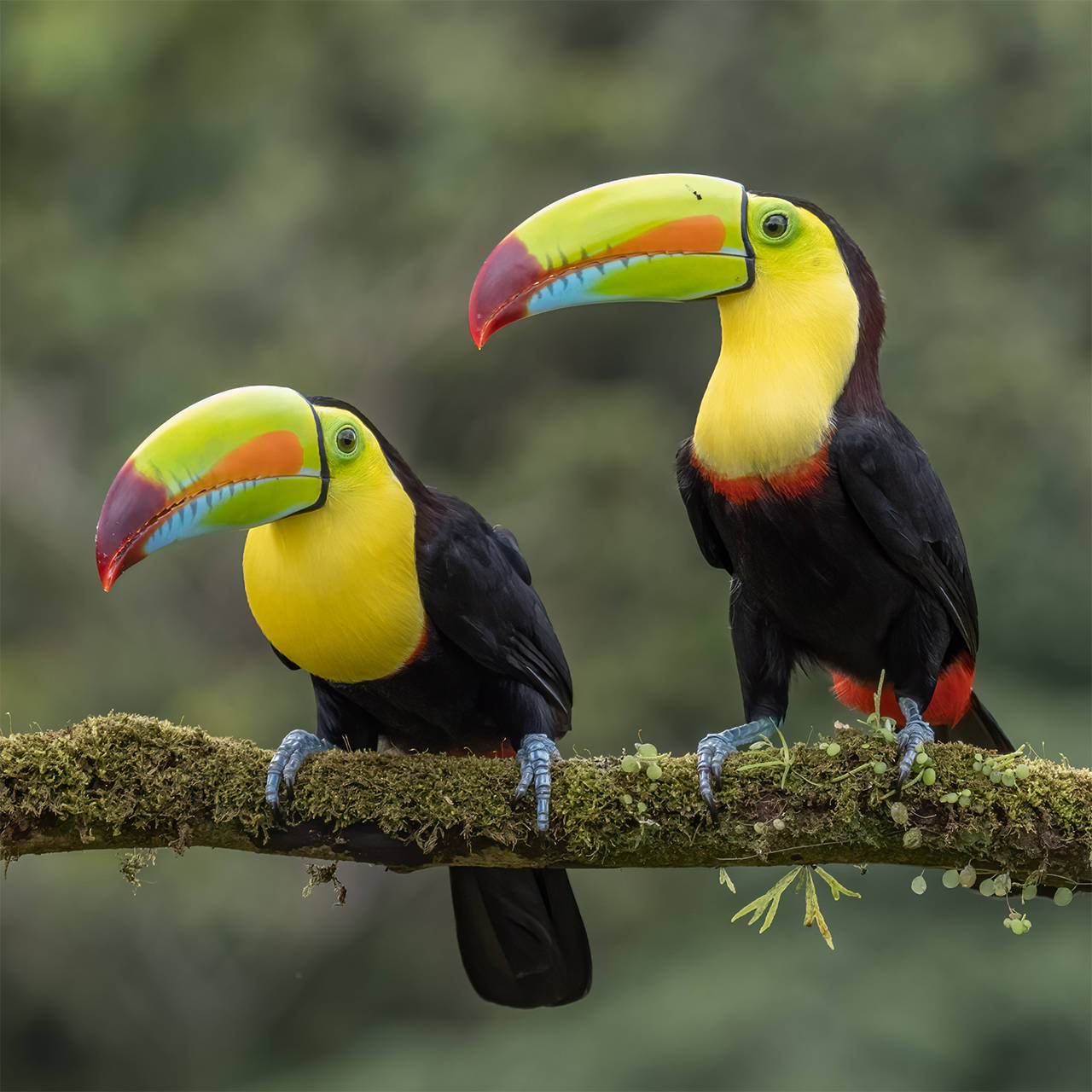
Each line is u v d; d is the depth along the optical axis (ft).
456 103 68.13
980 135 68.74
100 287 65.00
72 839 18.97
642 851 19.56
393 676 21.09
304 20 68.03
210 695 59.72
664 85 69.56
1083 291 67.67
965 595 21.44
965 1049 52.29
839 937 55.36
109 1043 58.08
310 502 20.06
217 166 68.33
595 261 20.26
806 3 70.44
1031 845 18.92
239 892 57.36
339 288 67.62
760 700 22.18
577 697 59.93
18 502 62.75
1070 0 69.05
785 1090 50.60
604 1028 54.39
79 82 64.95
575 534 62.39
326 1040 60.08
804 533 20.44
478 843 19.62
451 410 69.00
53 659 61.05
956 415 63.00
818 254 20.42
